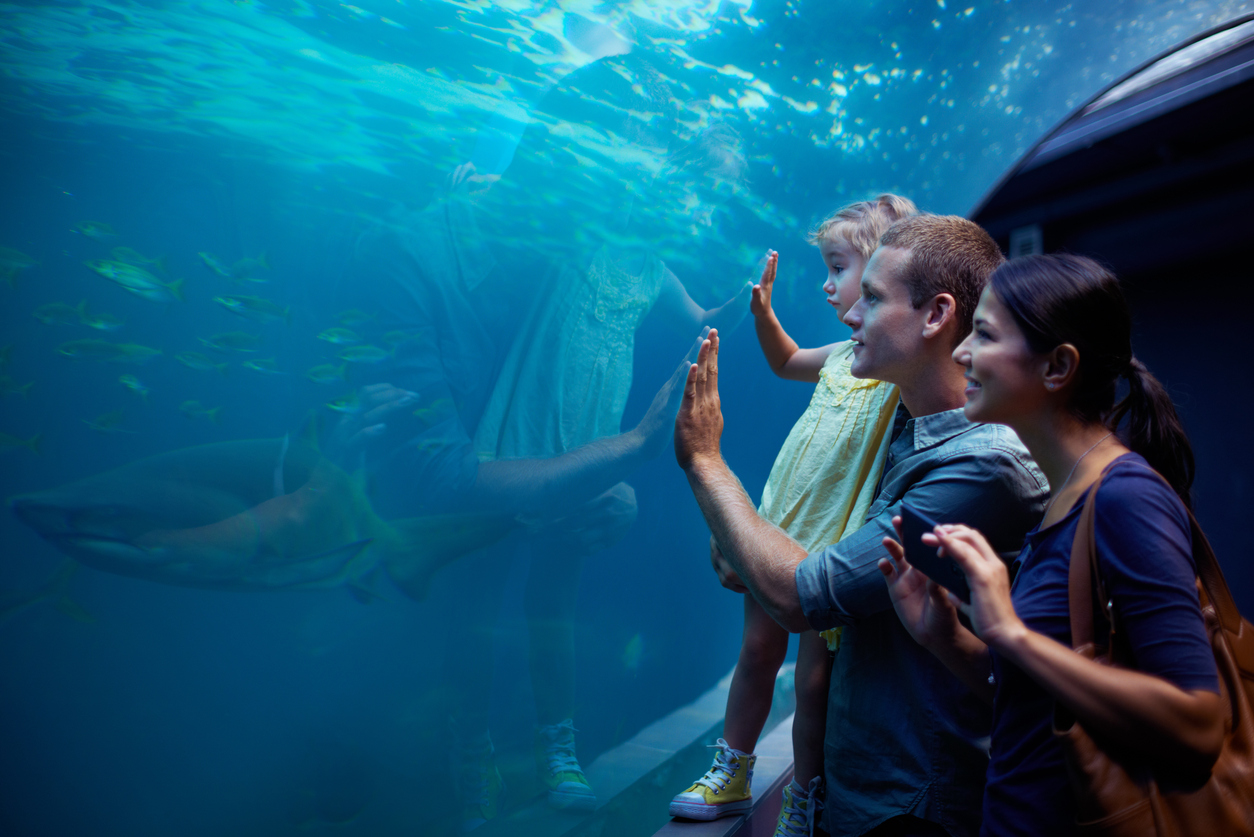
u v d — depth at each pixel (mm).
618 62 3074
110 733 2230
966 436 1396
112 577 2301
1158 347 6434
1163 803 883
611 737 3387
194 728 2311
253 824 2127
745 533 1501
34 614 2234
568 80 3020
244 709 2357
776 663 2135
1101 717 895
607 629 4066
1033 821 1020
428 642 2570
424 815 2242
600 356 2975
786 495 1823
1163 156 5363
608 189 3072
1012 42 3539
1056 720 955
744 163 3525
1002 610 950
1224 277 5996
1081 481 1078
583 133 2992
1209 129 5074
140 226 2783
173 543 1967
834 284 1920
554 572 2836
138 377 2686
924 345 1466
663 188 3270
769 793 2443
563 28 2979
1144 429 1169
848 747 1571
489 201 2693
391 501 2375
